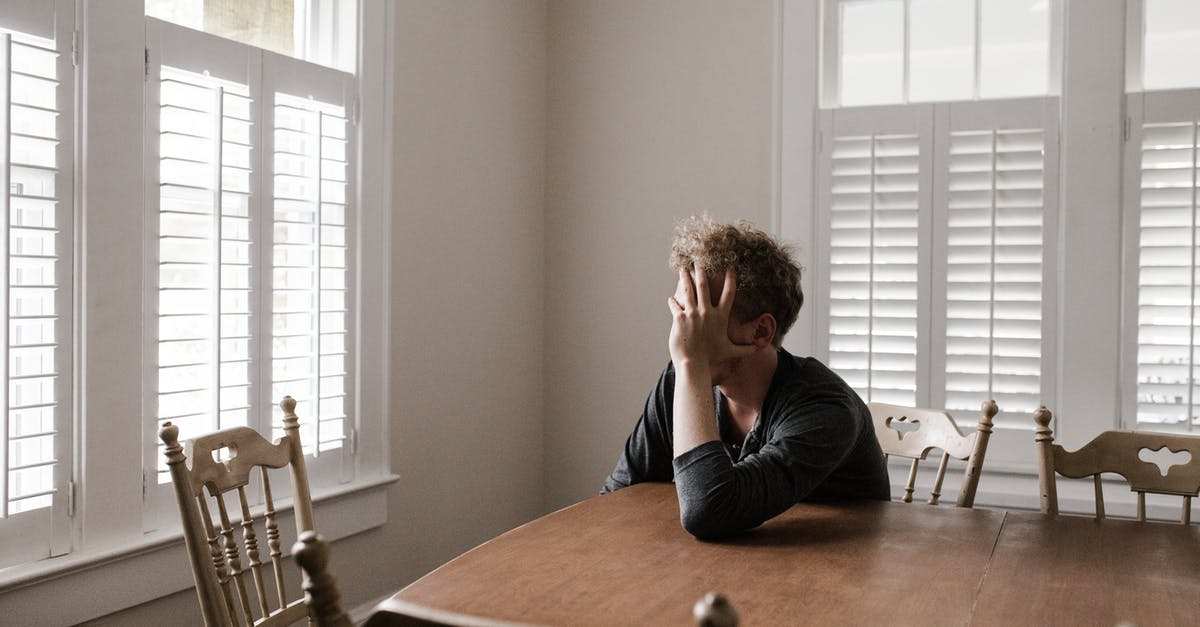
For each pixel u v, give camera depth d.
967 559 1.30
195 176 2.14
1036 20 2.94
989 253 2.93
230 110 2.21
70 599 1.89
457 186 3.04
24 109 1.82
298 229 2.43
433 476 2.96
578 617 1.05
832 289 3.10
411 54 2.81
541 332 3.54
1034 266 2.89
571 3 3.51
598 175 3.46
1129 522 1.52
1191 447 1.71
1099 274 2.82
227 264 2.18
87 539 1.92
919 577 1.21
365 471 2.66
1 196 1.74
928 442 2.03
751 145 3.24
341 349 2.58
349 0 2.62
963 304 2.96
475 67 3.12
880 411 2.12
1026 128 2.90
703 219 1.57
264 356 2.29
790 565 1.26
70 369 1.89
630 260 3.42
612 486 1.85
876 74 3.10
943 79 3.03
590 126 3.47
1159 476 1.73
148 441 2.05
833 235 3.10
